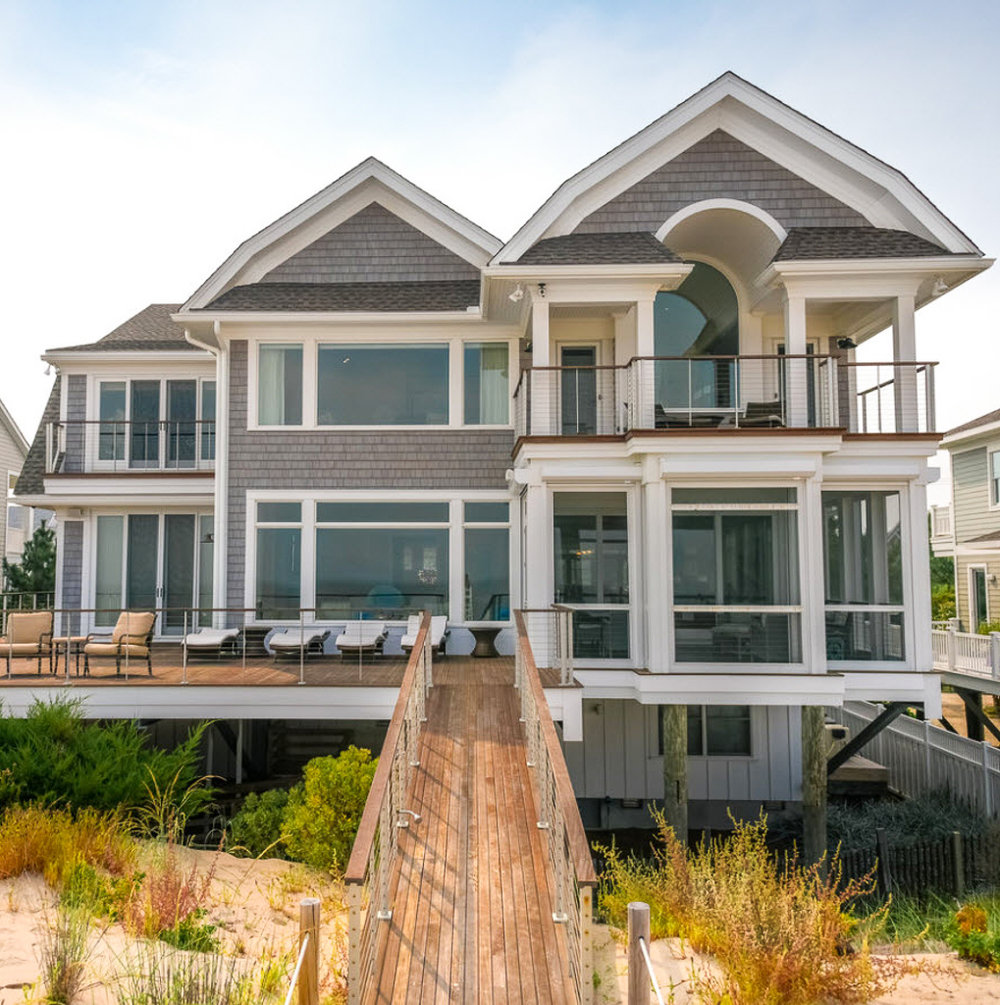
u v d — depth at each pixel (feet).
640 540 38.50
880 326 45.68
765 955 18.80
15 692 36.29
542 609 37.06
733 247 44.27
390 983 16.24
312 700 36.14
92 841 24.75
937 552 95.61
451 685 37.40
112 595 55.01
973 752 42.42
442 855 21.45
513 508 47.47
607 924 23.41
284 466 47.55
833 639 38.32
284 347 48.11
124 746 30.53
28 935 19.38
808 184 42.19
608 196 42.14
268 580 47.32
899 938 25.09
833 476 37.93
